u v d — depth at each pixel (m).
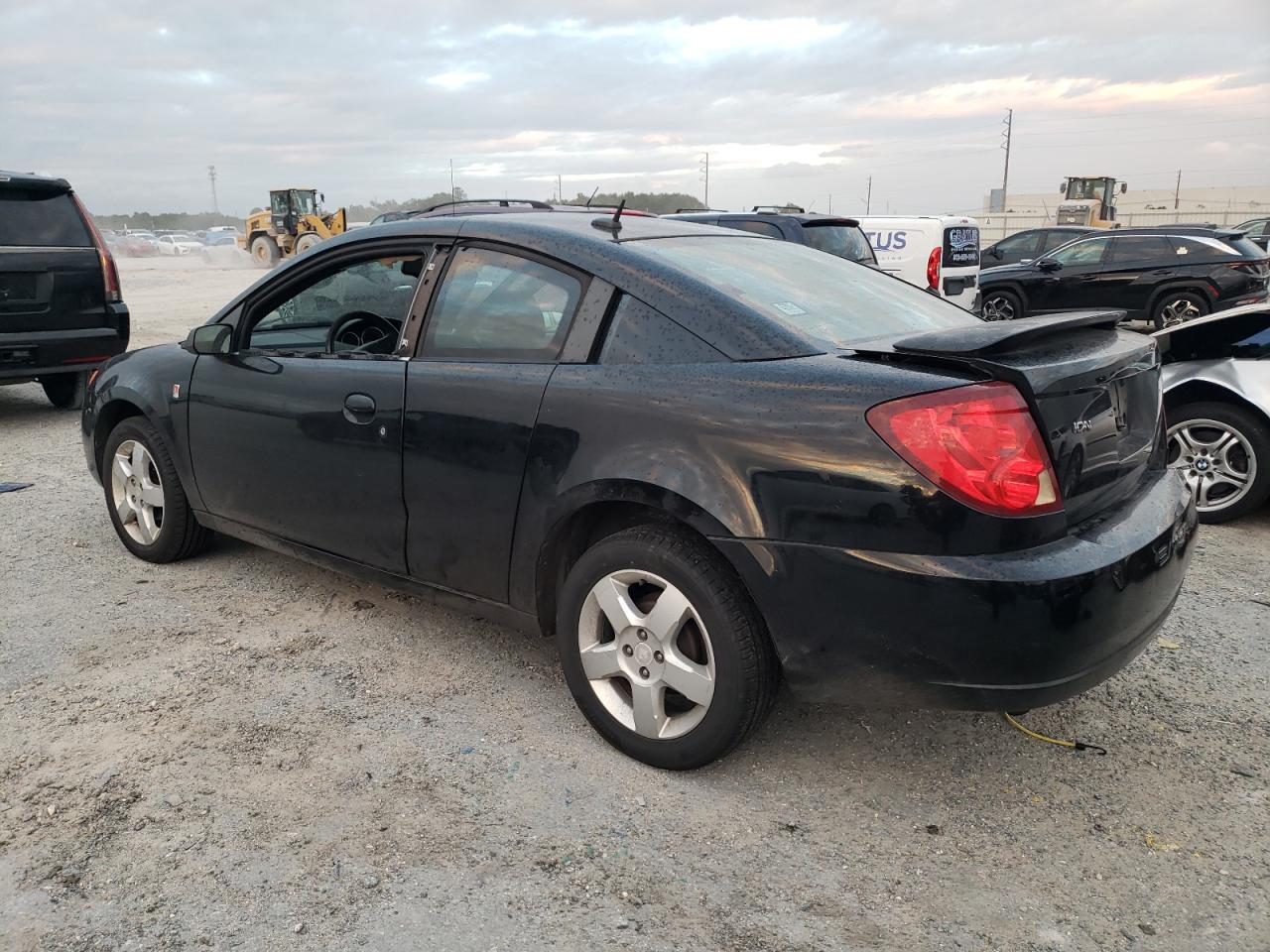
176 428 4.10
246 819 2.56
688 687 2.68
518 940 2.14
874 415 2.34
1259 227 32.22
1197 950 2.12
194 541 4.39
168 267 39.09
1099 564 2.35
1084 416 2.51
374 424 3.28
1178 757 2.92
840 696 2.51
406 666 3.47
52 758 2.84
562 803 2.65
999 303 15.93
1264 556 4.75
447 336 3.20
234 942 2.12
